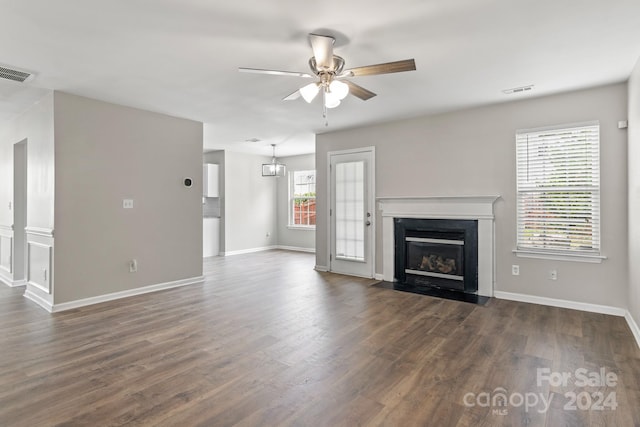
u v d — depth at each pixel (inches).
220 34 98.5
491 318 137.7
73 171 151.9
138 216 175.2
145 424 72.6
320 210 237.1
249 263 266.7
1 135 206.4
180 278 193.8
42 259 156.2
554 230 152.9
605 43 103.8
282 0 81.9
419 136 190.5
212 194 309.9
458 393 84.4
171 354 105.9
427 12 87.4
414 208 190.9
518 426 72.0
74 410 77.5
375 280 205.6
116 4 83.2
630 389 85.8
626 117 135.7
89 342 114.8
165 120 186.2
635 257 119.5
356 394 84.0
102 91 147.5
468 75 129.1
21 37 99.6
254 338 118.2
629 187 130.1
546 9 86.1
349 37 100.4
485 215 168.2
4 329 126.6
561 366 97.7
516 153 160.9
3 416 75.2
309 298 167.3
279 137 250.2
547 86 140.8
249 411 77.2
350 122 202.7
